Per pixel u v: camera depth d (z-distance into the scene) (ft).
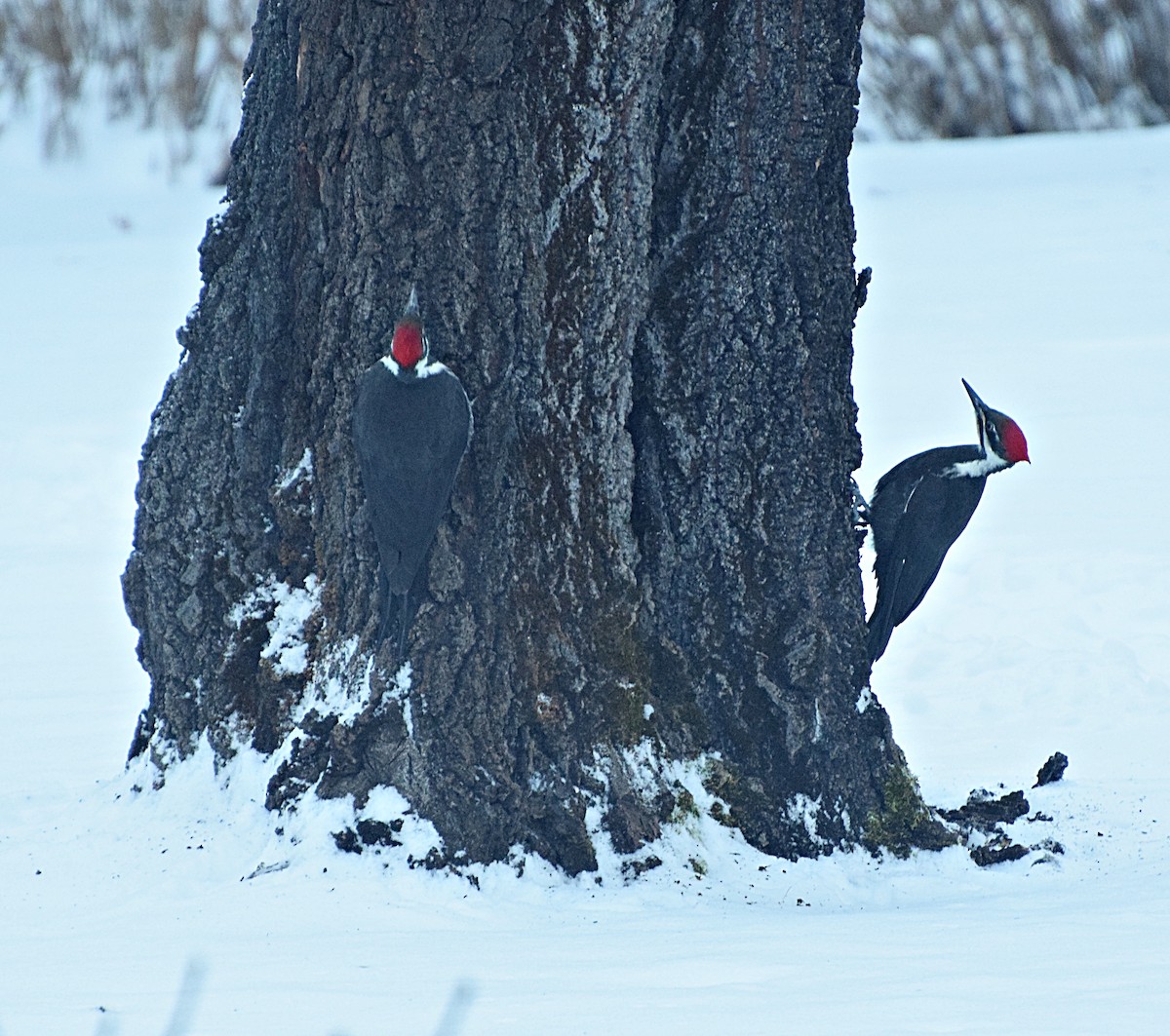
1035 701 67.15
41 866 48.57
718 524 48.14
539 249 45.93
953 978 35.09
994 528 87.61
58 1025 33.83
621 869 46.52
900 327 138.10
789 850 48.08
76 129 247.29
